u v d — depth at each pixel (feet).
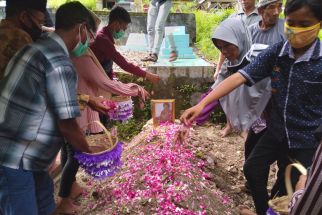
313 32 7.84
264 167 9.79
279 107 9.07
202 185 11.68
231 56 10.88
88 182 13.92
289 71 8.67
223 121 19.36
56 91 7.46
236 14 16.20
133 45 24.90
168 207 10.21
